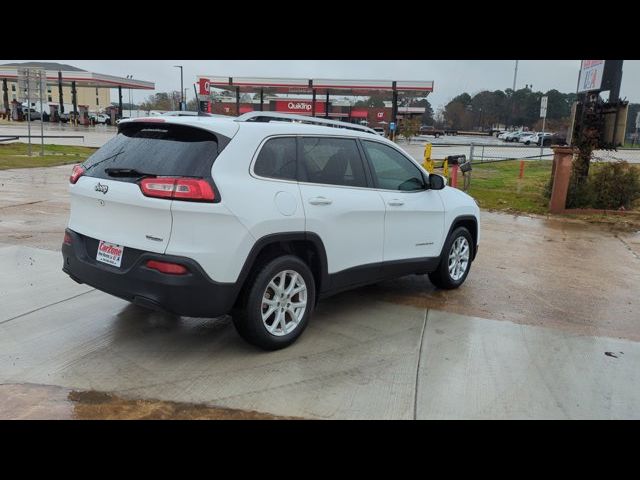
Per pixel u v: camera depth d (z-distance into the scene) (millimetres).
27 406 3277
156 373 3756
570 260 7918
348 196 4598
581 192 12336
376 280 5082
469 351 4406
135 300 3771
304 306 4344
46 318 4629
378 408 3447
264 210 3889
